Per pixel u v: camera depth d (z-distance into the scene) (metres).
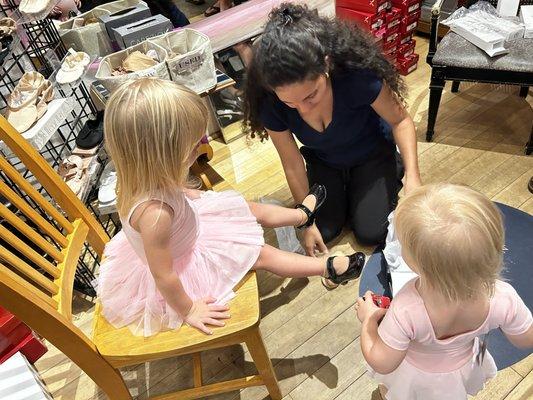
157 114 0.94
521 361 1.39
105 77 1.55
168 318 1.16
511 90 2.44
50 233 1.20
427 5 2.86
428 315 0.88
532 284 1.57
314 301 1.66
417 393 1.06
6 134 1.13
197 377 1.39
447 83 2.55
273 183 2.14
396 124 1.58
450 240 0.76
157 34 1.80
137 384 1.53
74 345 1.09
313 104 1.33
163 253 1.04
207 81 1.69
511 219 1.77
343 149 1.68
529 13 1.97
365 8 2.33
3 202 1.62
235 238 1.27
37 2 1.74
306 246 1.69
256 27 2.11
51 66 1.88
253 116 1.57
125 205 1.04
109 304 1.20
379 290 1.64
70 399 1.51
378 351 0.95
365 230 1.76
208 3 2.24
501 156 2.07
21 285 0.99
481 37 1.88
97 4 2.11
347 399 1.39
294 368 1.48
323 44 1.31
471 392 1.16
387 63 1.46
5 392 1.34
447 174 2.03
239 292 1.21
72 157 1.79
